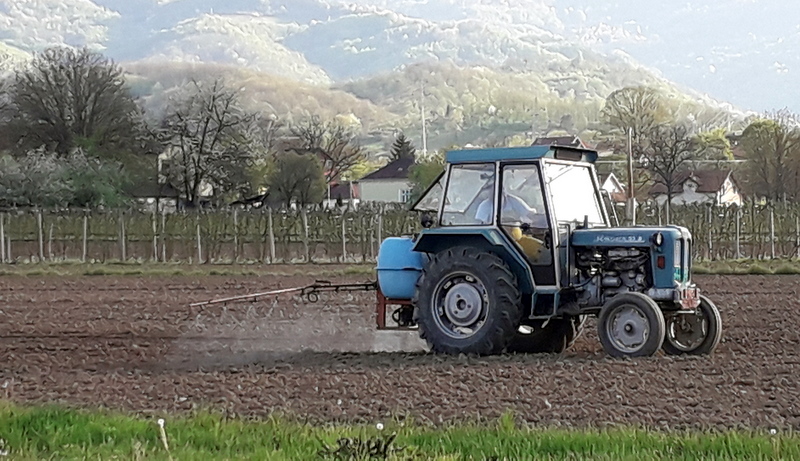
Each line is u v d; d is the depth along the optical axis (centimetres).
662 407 962
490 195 1323
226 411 955
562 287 1301
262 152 6844
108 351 1477
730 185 6950
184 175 6316
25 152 6262
